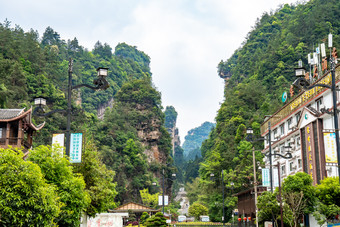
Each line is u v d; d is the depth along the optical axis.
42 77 149.38
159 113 199.12
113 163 157.00
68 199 23.30
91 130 165.38
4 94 78.44
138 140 182.62
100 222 46.50
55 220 22.67
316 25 157.75
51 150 23.78
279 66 147.38
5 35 148.12
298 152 54.50
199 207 124.06
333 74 23.47
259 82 147.25
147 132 191.12
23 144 41.41
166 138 197.25
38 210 18.67
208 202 104.69
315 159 48.19
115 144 168.12
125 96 196.25
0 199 17.73
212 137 160.75
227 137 120.69
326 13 162.00
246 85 146.25
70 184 23.45
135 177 160.88
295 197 38.09
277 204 38.94
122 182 153.12
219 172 100.38
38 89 143.75
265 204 39.28
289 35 162.12
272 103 121.06
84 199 24.39
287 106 59.34
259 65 162.62
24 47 163.88
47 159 23.20
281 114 61.62
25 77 129.25
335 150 24.05
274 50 159.38
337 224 30.77
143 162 167.00
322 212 37.72
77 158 25.23
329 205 37.06
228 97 150.12
